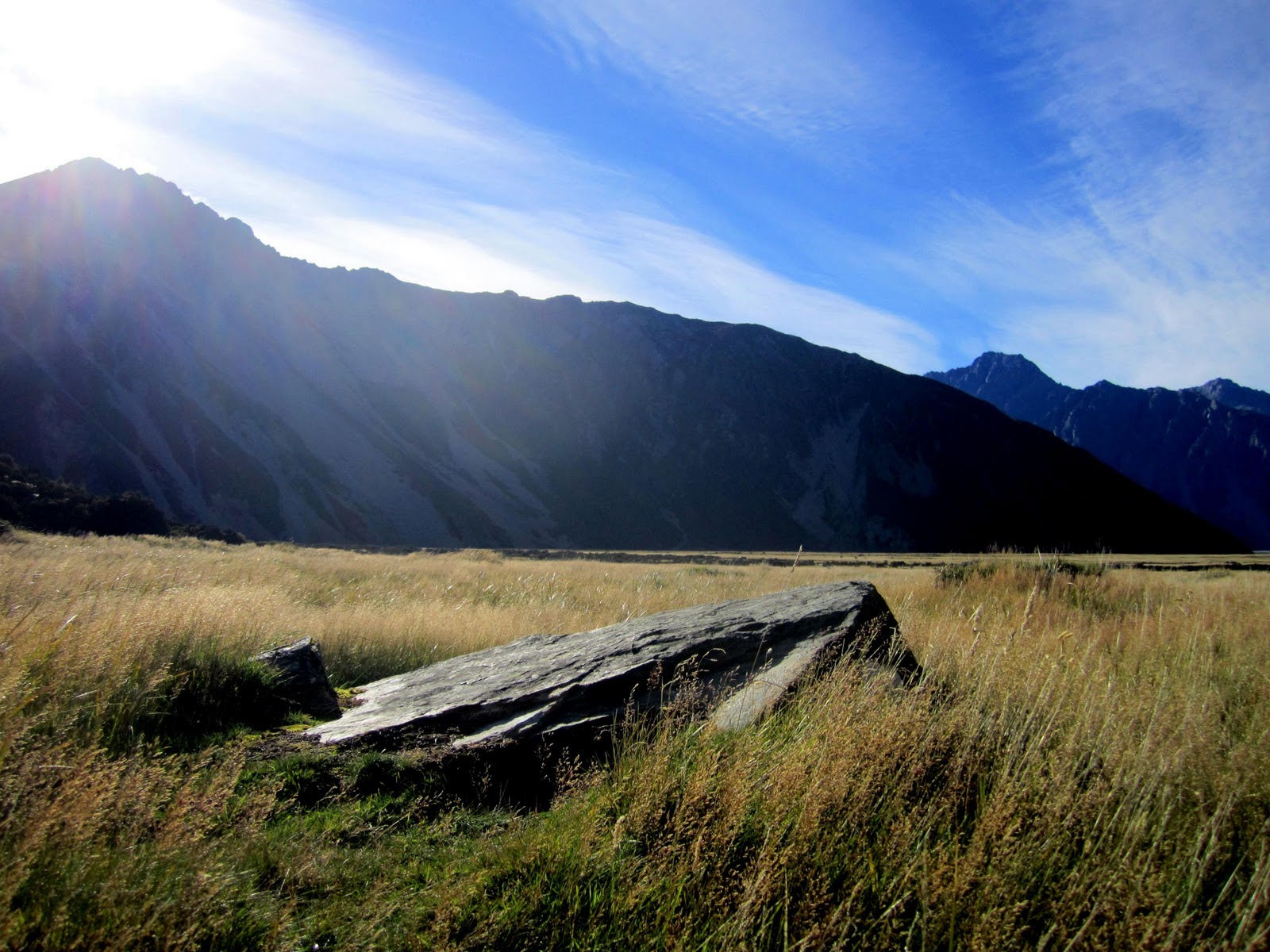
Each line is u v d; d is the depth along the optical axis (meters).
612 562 42.09
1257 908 2.55
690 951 2.52
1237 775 3.39
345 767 4.25
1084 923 2.48
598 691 4.93
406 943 2.61
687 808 3.06
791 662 4.82
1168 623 7.45
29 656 4.32
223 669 5.55
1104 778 3.33
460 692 5.55
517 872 2.94
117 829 2.96
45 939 2.32
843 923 2.51
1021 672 4.48
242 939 2.55
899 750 3.36
